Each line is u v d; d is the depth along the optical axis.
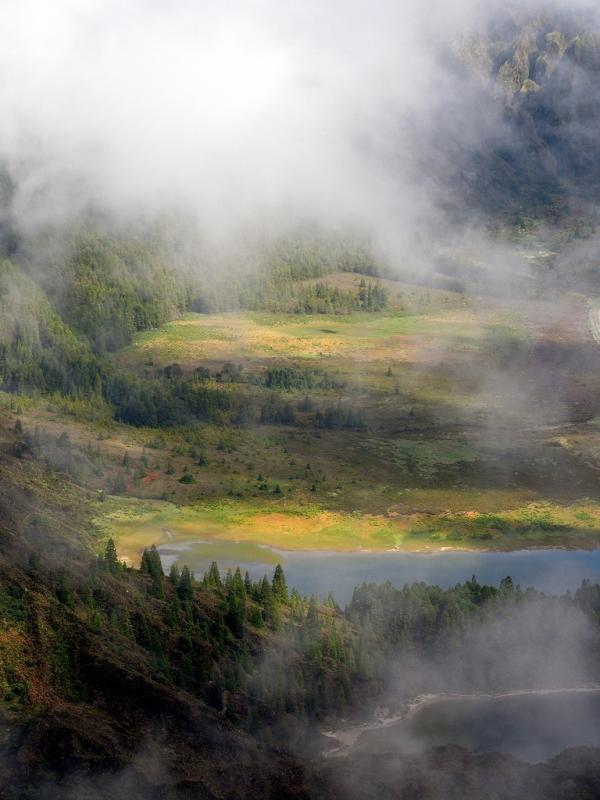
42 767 124.12
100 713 134.62
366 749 142.62
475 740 148.00
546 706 157.38
